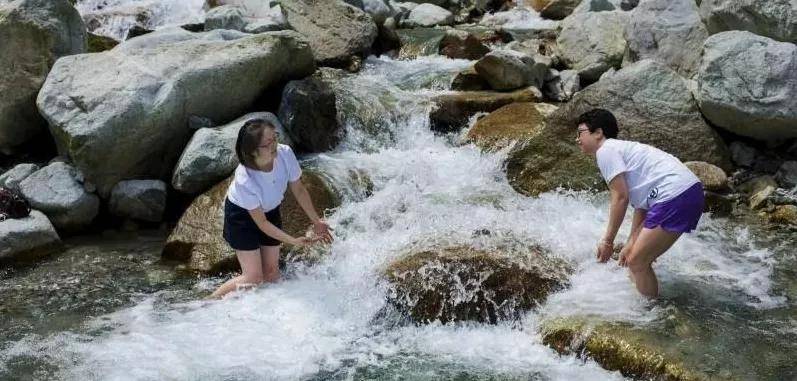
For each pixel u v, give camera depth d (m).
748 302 4.94
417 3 13.54
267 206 5.06
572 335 4.50
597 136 4.63
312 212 5.21
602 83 7.16
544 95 8.56
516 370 4.35
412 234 5.73
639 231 4.71
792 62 6.65
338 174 6.71
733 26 7.48
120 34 11.32
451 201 6.43
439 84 8.70
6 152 7.43
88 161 6.45
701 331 4.52
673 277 5.23
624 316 4.65
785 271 5.43
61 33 7.33
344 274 5.39
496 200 6.48
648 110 6.99
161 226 6.66
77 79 6.73
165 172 6.98
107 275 5.68
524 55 8.31
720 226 6.18
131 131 6.49
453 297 4.91
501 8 13.46
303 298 5.13
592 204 6.42
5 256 5.80
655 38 8.11
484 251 5.24
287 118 7.19
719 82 6.77
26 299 5.29
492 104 7.88
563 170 6.75
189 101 6.86
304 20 9.92
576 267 5.28
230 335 4.70
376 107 7.87
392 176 6.87
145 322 4.91
